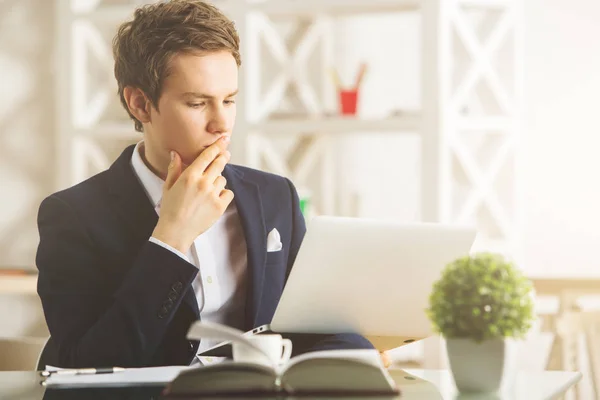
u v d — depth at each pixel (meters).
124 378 1.64
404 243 1.68
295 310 1.70
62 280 1.91
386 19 4.50
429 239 1.70
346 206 4.48
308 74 4.42
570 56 4.41
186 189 1.81
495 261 1.50
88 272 1.91
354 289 1.70
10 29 4.58
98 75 4.56
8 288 3.84
